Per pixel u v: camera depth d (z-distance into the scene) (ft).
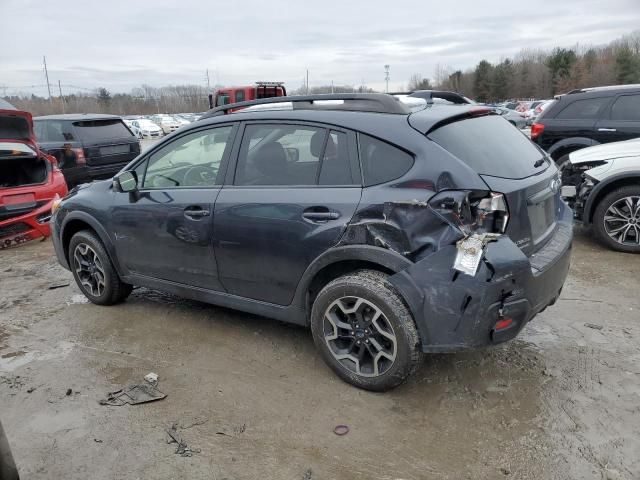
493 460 8.15
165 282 13.08
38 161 23.72
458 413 9.33
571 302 13.97
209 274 11.97
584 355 11.19
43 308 14.98
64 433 9.12
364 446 8.57
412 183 9.04
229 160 11.52
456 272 8.55
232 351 11.91
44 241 23.17
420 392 10.00
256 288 11.32
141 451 8.60
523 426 8.91
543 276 9.25
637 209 17.69
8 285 17.17
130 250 13.42
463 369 10.74
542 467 7.96
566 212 11.91
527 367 10.75
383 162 9.51
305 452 8.47
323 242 9.89
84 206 14.19
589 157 18.93
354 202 9.55
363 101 10.37
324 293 10.07
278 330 12.88
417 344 9.30
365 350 10.03
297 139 10.60
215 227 11.38
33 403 10.09
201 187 11.90
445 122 9.73
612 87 24.47
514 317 8.92
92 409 9.80
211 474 8.04
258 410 9.62
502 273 8.49
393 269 9.17
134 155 34.19
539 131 26.08
